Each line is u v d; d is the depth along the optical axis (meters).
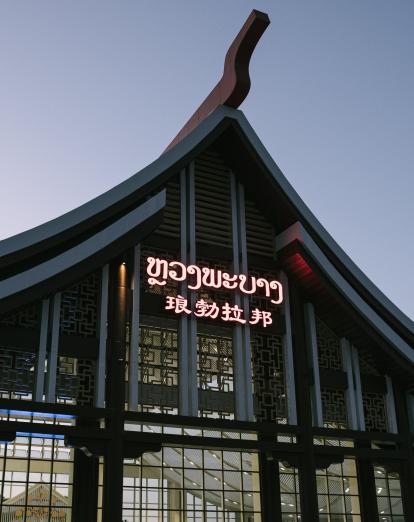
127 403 24.05
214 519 25.30
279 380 27.12
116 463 22.34
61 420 23.94
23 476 24.31
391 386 29.30
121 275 24.98
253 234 28.88
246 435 27.88
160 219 25.36
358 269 28.83
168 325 25.84
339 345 29.12
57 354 23.25
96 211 24.30
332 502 28.56
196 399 24.78
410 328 29.06
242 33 27.42
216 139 28.91
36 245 22.95
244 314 27.00
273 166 28.48
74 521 22.42
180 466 26.59
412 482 27.41
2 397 23.05
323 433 26.33
